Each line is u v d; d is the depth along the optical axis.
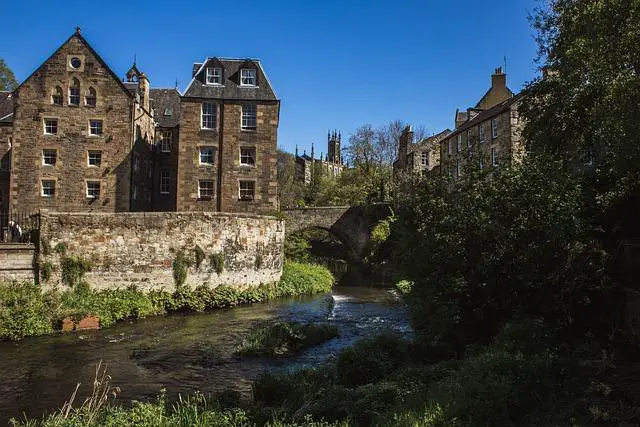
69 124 37.56
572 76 17.12
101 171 37.62
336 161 116.62
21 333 19.23
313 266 42.62
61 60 37.72
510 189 15.96
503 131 36.47
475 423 8.67
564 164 16.94
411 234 17.50
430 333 16.02
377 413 9.88
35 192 37.06
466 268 16.20
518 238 15.55
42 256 22.59
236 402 11.19
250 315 25.12
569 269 15.49
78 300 22.86
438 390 10.35
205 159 37.69
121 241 25.11
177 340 19.34
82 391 13.34
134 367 15.70
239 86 38.28
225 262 28.75
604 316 15.34
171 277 26.25
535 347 12.64
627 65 13.15
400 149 62.81
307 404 10.48
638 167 13.88
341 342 19.58
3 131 41.22
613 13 13.03
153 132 44.69
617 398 10.05
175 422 8.94
